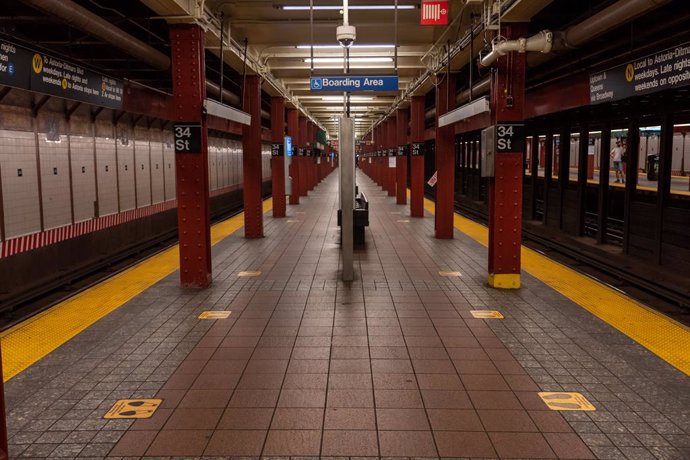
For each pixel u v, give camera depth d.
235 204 24.27
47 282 8.43
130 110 10.29
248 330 5.89
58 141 9.38
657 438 3.60
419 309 6.69
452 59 10.29
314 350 5.27
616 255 10.05
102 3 8.51
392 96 20.28
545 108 10.25
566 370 4.74
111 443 3.57
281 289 7.74
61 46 10.16
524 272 8.77
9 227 7.90
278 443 3.56
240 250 11.06
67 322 6.16
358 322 6.16
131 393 4.32
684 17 6.25
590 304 6.86
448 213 12.58
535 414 3.94
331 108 25.80
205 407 4.07
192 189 7.77
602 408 4.03
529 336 5.64
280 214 17.14
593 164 15.63
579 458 3.38
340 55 11.94
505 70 7.47
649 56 6.25
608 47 7.91
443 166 12.48
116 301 7.09
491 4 7.34
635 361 4.93
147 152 13.73
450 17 9.05
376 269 9.12
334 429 3.74
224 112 8.12
